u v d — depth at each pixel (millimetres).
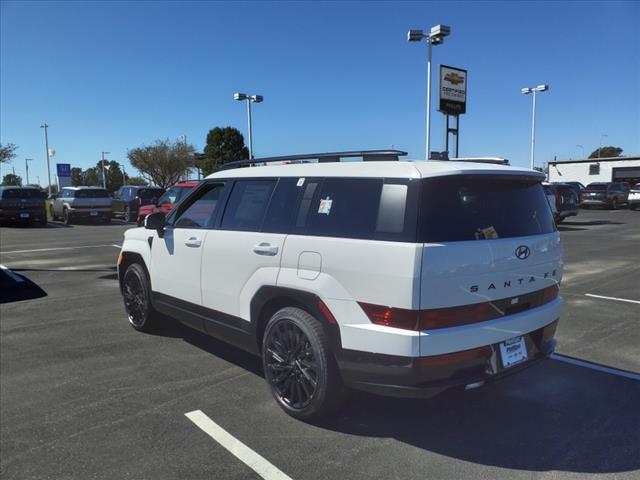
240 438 3508
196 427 3676
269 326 3852
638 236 16531
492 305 3309
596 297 7680
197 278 4656
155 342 5613
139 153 55719
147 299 5688
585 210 33031
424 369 3057
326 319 3420
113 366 4902
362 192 3430
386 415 3816
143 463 3223
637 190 32250
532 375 4598
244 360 5043
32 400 4168
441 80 23000
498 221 3418
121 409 3984
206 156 64000
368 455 3273
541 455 3260
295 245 3666
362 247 3250
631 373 4637
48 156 50250
